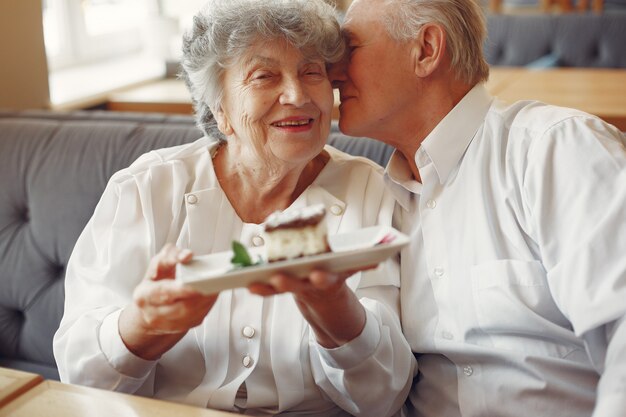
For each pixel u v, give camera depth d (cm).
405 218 144
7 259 179
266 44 129
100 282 136
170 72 341
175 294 103
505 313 127
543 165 125
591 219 118
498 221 132
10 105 248
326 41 133
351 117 141
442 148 137
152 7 403
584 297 114
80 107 276
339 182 147
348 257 96
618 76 338
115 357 126
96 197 176
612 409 102
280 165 135
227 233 138
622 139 129
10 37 246
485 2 142
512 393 128
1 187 182
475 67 139
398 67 136
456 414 134
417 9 134
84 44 358
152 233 137
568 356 127
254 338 133
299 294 110
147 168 143
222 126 140
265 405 134
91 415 101
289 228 99
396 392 132
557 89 303
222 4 132
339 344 124
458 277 133
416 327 138
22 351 180
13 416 101
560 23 437
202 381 135
